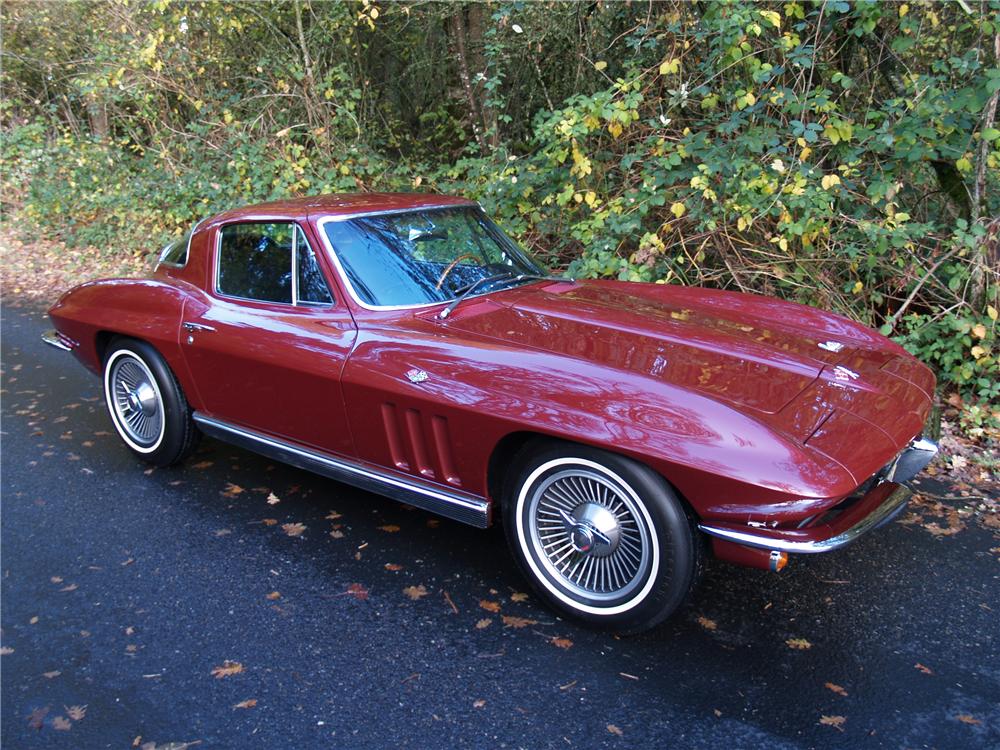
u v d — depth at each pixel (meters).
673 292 3.90
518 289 3.71
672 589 2.56
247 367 3.58
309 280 3.51
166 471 4.30
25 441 4.75
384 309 3.34
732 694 2.46
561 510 2.81
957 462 4.11
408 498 3.21
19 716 2.47
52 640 2.85
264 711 2.46
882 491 2.76
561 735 2.32
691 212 5.53
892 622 2.82
